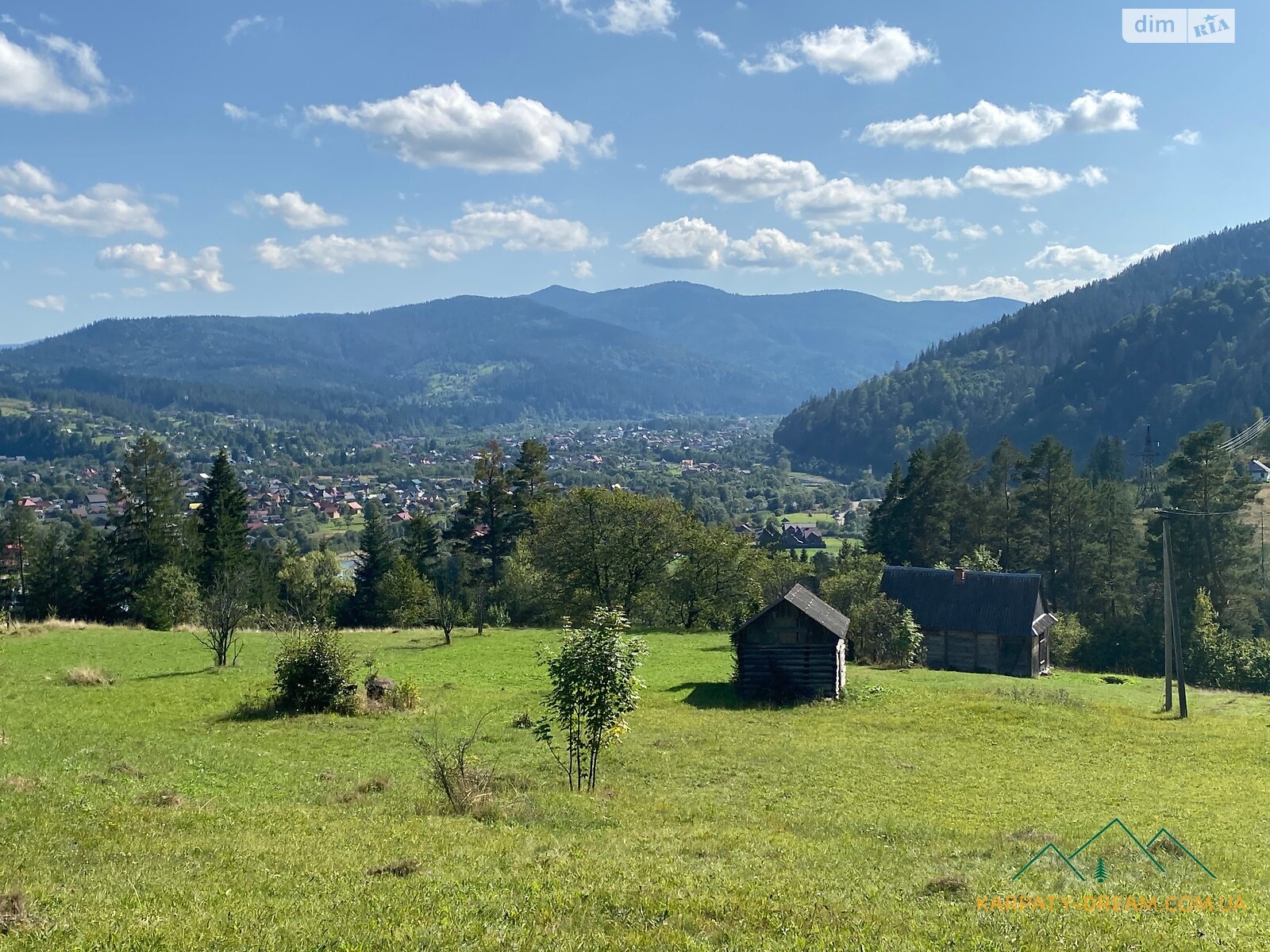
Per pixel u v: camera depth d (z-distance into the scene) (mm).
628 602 85188
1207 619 76375
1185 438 84938
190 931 11688
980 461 106500
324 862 15562
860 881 16250
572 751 25344
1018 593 68188
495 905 13477
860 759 32062
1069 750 34969
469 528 105312
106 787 21297
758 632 47062
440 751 29781
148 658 50344
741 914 13695
